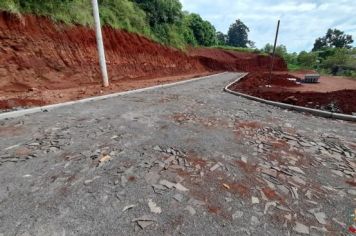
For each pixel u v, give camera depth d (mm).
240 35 84500
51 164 3508
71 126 5422
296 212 2555
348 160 3906
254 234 2207
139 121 5969
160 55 23250
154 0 24172
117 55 16234
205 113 7035
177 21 30250
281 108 8086
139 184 3002
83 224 2266
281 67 44250
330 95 8023
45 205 2539
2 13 9250
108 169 3383
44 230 2174
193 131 5258
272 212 2537
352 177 3354
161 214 2441
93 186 2934
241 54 44781
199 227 2270
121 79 15469
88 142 4430
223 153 4066
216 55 40312
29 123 5613
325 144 4613
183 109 7539
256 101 9430
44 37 10867
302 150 4297
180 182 3078
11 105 6773
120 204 2588
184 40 34094
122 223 2293
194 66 32094
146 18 22953
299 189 3012
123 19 18438
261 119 6477
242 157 3926
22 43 9758
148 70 19984
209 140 4695
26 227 2207
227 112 7238
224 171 3418
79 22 13250
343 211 2592
